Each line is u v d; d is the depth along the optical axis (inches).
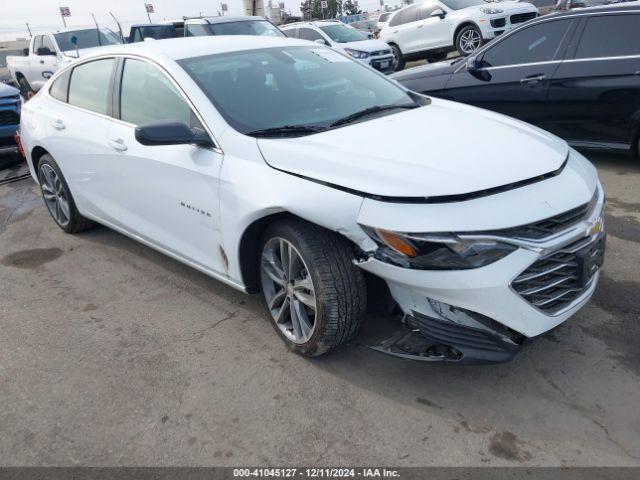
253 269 128.3
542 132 131.6
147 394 115.5
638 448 93.4
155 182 142.6
